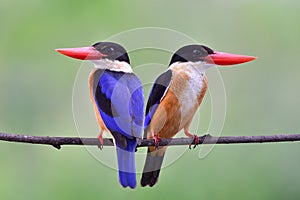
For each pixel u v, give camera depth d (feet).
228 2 43.52
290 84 41.22
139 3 40.88
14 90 39.27
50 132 38.88
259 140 27.45
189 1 42.60
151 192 35.40
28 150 37.14
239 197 36.32
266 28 43.32
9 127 38.60
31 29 39.68
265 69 42.04
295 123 39.75
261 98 40.60
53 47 39.68
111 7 39.99
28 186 36.55
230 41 42.88
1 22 39.78
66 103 39.52
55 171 36.55
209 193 35.96
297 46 42.65
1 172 36.73
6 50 39.68
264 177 36.88
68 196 35.63
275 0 43.32
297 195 36.65
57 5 39.75
